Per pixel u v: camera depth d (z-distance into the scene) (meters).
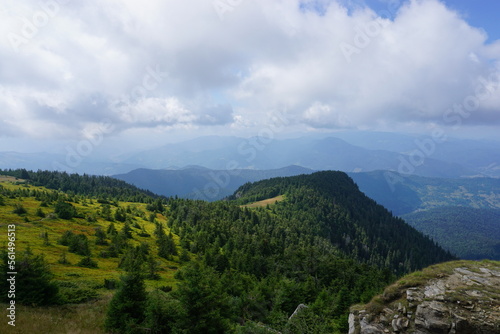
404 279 25.66
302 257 97.25
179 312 25.83
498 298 20.45
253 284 65.44
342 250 195.88
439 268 25.81
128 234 102.50
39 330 24.70
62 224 96.81
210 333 25.44
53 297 33.72
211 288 28.30
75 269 54.19
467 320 19.38
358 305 26.72
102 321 30.25
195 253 106.69
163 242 91.88
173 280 63.16
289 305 55.00
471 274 24.00
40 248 64.56
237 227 162.12
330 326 41.00
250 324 29.89
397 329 22.00
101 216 123.94
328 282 87.69
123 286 28.22
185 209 183.75
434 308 21.08
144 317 27.98
